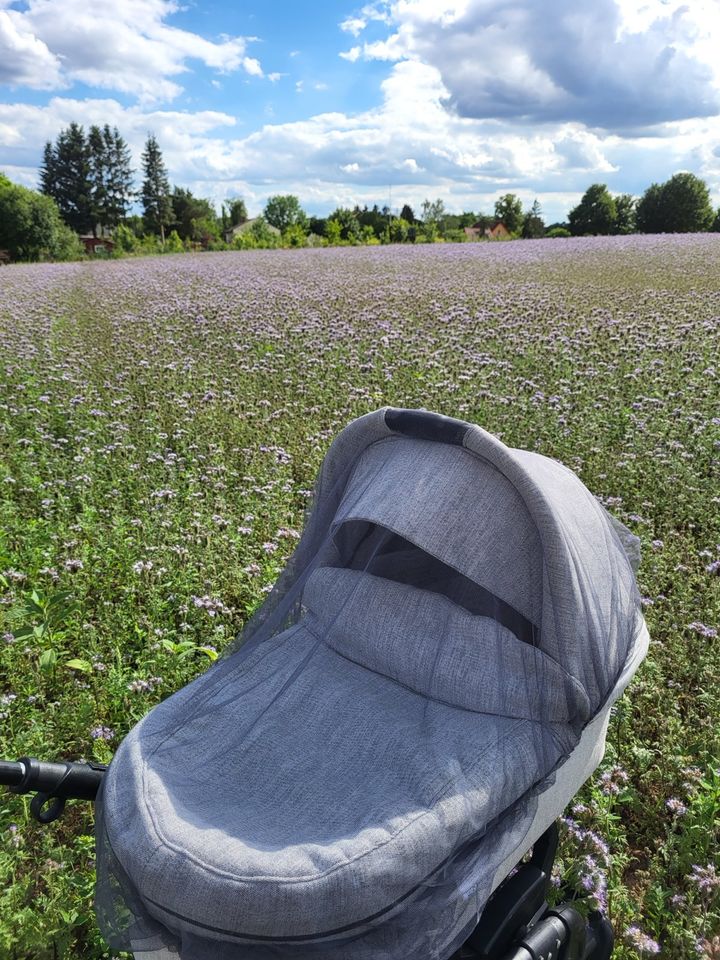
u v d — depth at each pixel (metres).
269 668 0.93
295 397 3.39
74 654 1.64
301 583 1.01
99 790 0.76
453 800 0.71
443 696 0.85
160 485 2.41
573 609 0.86
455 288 6.22
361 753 0.79
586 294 5.57
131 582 1.84
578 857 1.07
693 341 3.80
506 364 3.50
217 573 1.90
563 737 0.86
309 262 9.87
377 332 4.43
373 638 0.91
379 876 0.64
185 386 3.54
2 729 1.36
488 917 0.82
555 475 1.03
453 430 0.90
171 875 0.63
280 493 2.34
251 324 4.85
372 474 0.97
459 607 0.90
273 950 0.62
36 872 1.09
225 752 0.80
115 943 0.69
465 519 0.88
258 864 0.63
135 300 6.41
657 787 1.26
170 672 1.48
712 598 1.70
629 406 2.97
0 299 6.76
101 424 3.00
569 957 0.87
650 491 2.28
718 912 1.01
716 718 1.35
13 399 3.35
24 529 2.09
